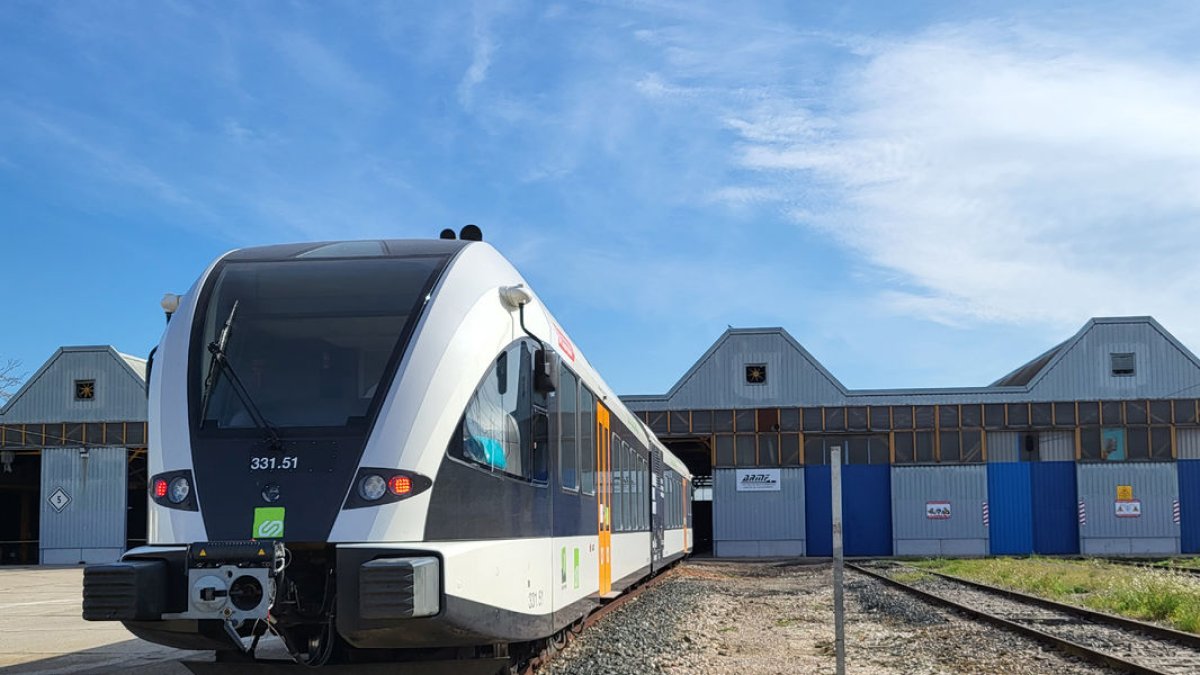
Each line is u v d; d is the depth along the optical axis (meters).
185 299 9.13
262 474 8.02
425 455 8.05
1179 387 50.50
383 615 7.39
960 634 15.63
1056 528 50.62
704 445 58.62
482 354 8.82
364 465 7.94
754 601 23.73
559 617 10.88
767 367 52.38
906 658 13.40
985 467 50.91
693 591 25.00
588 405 13.38
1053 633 15.86
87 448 51.00
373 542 7.73
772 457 51.94
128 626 8.27
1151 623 17.19
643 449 20.41
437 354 8.44
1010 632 15.50
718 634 16.56
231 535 7.84
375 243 9.64
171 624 8.27
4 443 51.41
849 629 17.34
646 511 20.75
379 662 8.70
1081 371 50.94
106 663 12.46
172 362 8.71
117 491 50.72
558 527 10.95
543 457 10.40
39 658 12.95
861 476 51.72
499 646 9.31
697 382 52.62
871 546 51.28
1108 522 50.12
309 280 9.02
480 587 8.30
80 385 51.41
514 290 9.48
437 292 8.81
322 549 7.87
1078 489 50.34
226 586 7.66
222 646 8.67
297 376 8.45
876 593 24.89
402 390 8.21
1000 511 50.91
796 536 51.44
